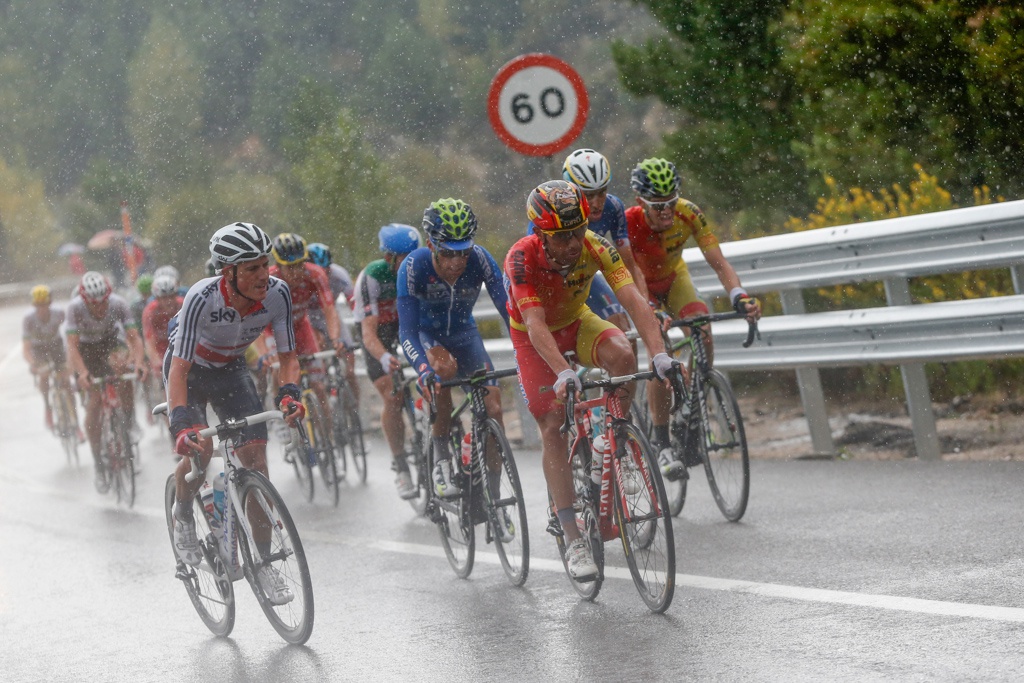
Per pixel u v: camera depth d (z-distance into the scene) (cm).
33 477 1825
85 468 1861
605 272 813
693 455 1022
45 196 7944
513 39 6681
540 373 837
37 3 7894
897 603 724
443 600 879
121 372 1496
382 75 6738
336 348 1380
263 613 903
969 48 1488
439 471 947
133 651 830
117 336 1580
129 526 1338
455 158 6259
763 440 1323
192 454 784
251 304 818
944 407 1293
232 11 7400
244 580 1020
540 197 764
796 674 627
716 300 1538
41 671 801
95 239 5397
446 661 729
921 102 1547
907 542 856
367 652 768
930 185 1420
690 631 724
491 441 897
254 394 870
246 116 7162
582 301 846
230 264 792
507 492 905
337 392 1448
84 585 1052
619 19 6266
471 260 941
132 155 7406
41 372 2131
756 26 1767
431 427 963
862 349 1148
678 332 1247
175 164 7000
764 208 1794
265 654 791
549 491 838
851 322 1152
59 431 2036
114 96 7756
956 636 654
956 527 878
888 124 1566
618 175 4684
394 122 6575
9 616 962
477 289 955
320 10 7100
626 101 5325
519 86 1224
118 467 1487
